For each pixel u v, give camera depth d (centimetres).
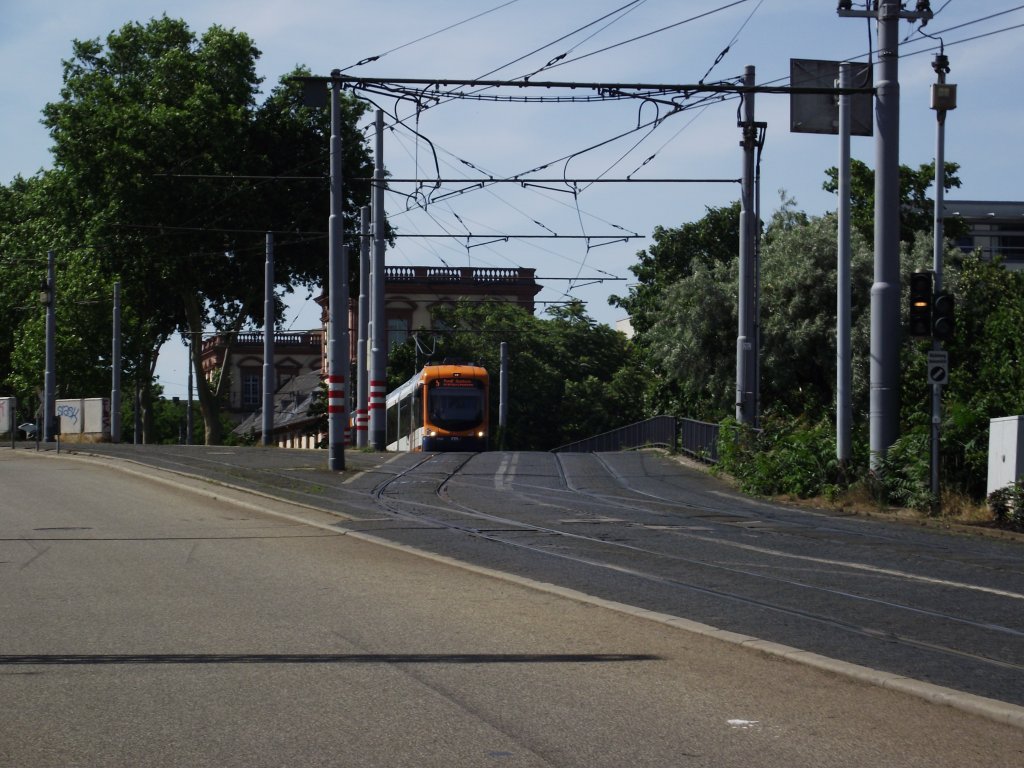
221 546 1505
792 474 2386
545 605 1050
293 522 1819
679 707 688
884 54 2264
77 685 741
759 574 1281
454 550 1495
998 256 3575
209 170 5241
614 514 1998
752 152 2931
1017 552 1525
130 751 595
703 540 1612
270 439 4681
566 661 815
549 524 1823
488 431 4925
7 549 1470
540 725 647
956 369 2588
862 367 3666
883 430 2269
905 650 880
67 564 1330
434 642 881
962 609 1066
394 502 2195
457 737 622
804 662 805
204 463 3209
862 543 1593
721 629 941
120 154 5153
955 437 2119
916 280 2003
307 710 678
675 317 4166
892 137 2269
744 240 2941
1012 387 2269
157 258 5306
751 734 630
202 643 877
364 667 794
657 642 882
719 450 2947
